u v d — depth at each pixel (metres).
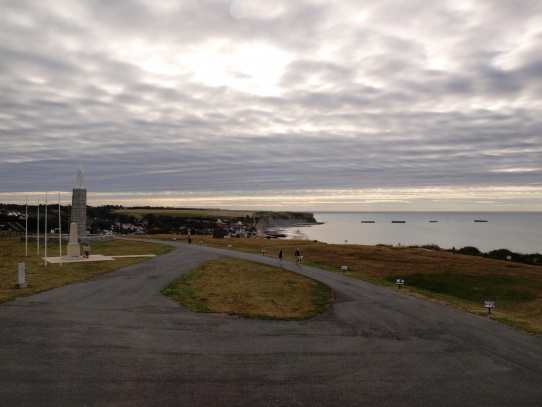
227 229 160.62
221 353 13.98
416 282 34.22
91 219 141.25
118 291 23.77
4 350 13.49
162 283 26.89
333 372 12.62
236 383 11.59
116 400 10.31
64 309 19.03
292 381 11.85
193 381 11.61
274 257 48.47
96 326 16.52
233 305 21.38
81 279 27.67
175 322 17.61
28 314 17.95
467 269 41.25
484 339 16.47
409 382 11.99
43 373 11.80
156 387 11.14
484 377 12.48
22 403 10.01
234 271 34.06
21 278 23.64
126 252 47.94
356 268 41.09
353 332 17.19
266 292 25.53
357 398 10.88
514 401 10.88
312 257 50.12
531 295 29.61
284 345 15.11
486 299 28.34
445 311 21.75
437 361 13.78
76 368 12.23
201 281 28.34
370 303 23.47
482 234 167.38
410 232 189.25
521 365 13.55
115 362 12.80
